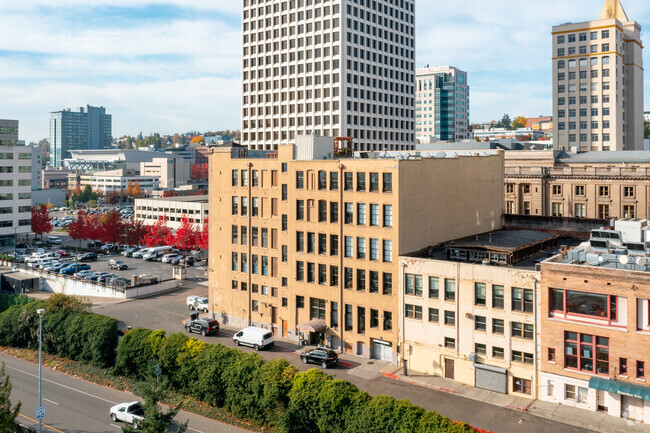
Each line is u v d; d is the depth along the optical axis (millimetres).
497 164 81750
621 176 98188
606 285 48250
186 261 122625
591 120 146375
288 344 70438
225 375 51500
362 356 65188
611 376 48250
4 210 152875
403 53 169875
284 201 72062
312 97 151500
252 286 76625
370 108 156250
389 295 62594
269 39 160000
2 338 75188
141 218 176000
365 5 154000
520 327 53531
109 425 49625
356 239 65188
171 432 46781
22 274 113125
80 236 156000
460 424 39375
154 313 86062
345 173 66188
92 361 65125
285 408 47750
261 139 162875
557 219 79562
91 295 101438
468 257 63031
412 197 63625
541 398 52281
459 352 57156
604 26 142750
